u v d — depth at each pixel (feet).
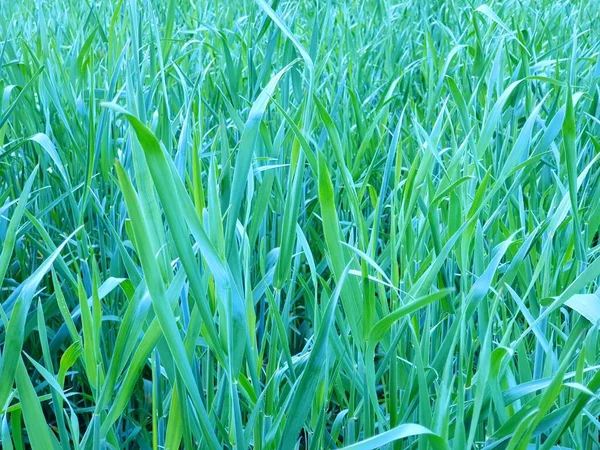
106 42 6.32
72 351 2.53
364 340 2.63
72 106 5.41
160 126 4.25
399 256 4.03
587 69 6.88
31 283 2.33
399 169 3.38
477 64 5.74
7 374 2.26
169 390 3.41
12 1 10.39
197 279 2.20
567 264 3.58
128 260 3.11
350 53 6.95
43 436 2.26
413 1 9.63
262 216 3.26
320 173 2.47
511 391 2.56
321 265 4.66
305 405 2.36
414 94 7.41
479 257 3.18
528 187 5.06
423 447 2.49
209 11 9.82
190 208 2.17
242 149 2.52
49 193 5.32
